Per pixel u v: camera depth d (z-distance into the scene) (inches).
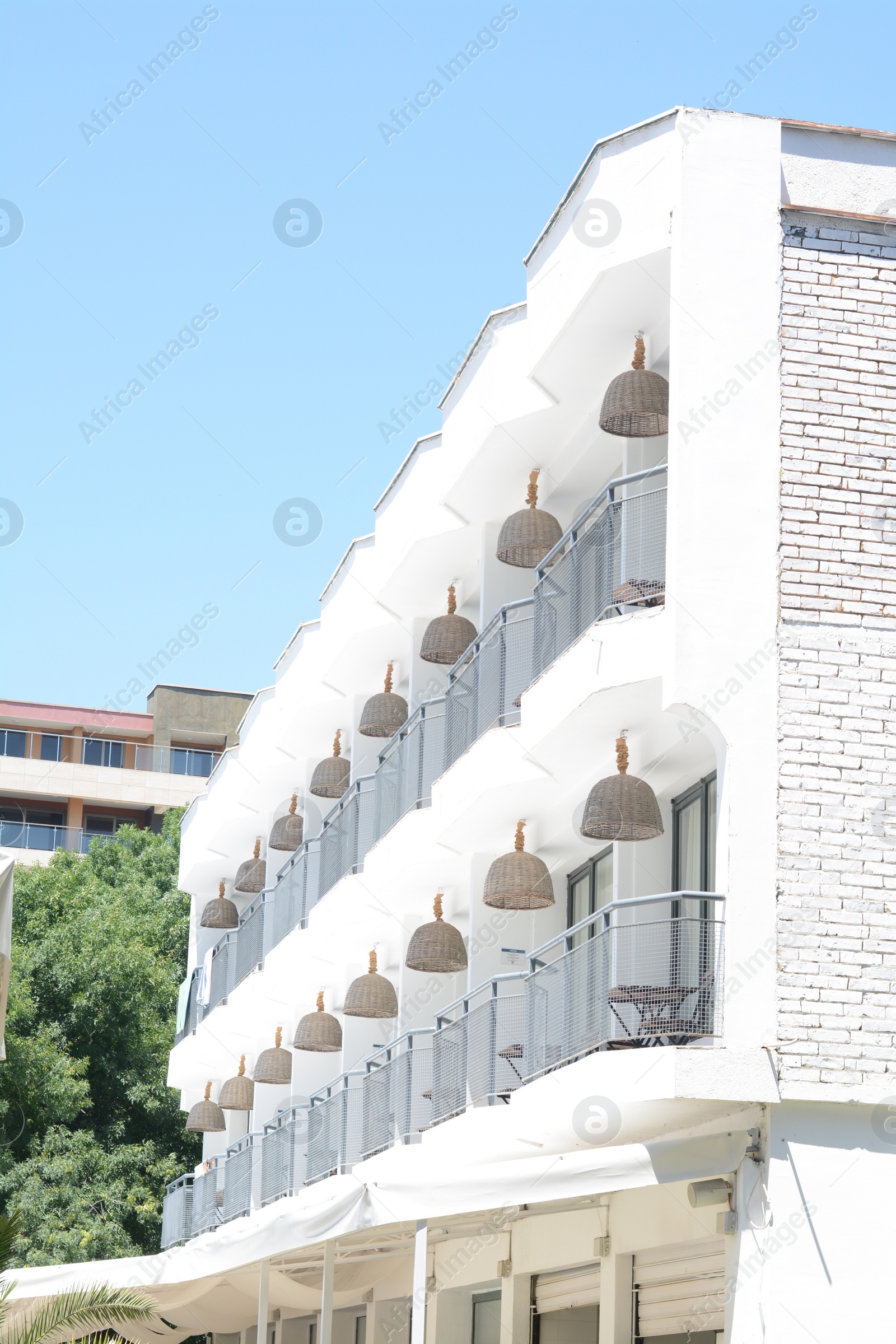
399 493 952.3
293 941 1114.7
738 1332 530.0
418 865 885.8
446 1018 818.2
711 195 610.9
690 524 582.2
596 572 653.9
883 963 552.7
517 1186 563.8
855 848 561.9
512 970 834.8
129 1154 1625.2
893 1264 523.2
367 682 1131.3
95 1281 837.8
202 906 1592.0
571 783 725.3
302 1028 1070.4
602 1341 677.3
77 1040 1694.1
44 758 2849.4
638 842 690.8
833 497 590.6
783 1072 536.4
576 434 778.8
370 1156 885.2
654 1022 552.4
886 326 608.4
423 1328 607.2
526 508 848.3
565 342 696.4
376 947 1053.8
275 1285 1028.5
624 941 594.9
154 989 1756.9
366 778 1028.5
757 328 601.3
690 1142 534.3
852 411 598.9
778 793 563.5
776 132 621.3
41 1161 1537.9
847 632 579.8
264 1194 1089.4
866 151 631.8
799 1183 527.8
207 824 1475.1
